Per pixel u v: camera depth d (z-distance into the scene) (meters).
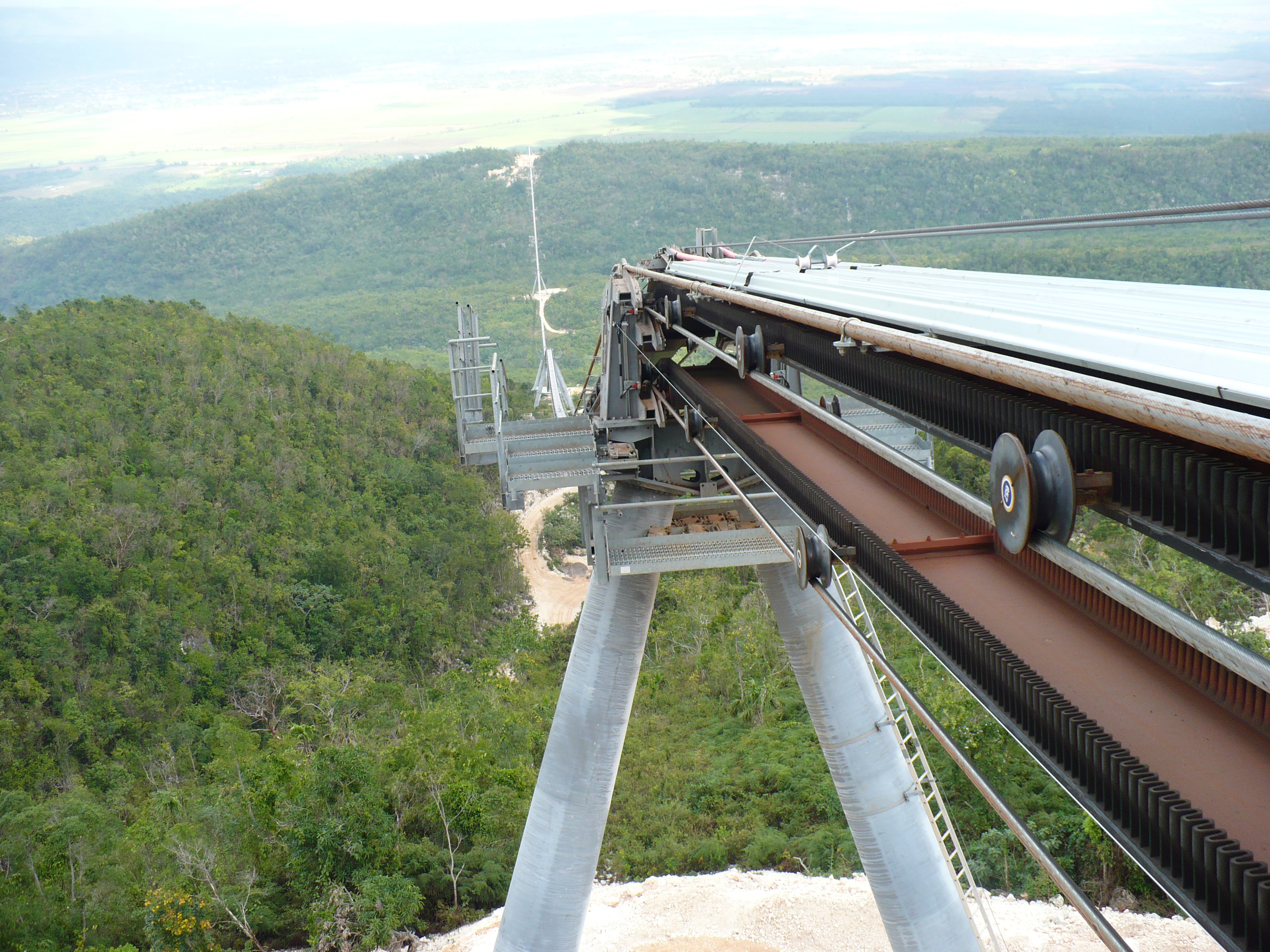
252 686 57.28
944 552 5.34
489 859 28.06
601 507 13.40
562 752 14.33
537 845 14.41
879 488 6.79
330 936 25.91
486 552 76.81
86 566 61.34
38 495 67.06
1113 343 3.54
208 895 26.44
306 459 82.50
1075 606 4.46
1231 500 2.70
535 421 13.93
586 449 13.88
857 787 13.40
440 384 109.56
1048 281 5.43
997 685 3.89
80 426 78.56
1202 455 2.86
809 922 23.11
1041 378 3.34
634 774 32.12
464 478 89.56
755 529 13.11
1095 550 35.22
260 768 31.12
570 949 14.58
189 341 97.44
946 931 13.25
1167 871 2.80
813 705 13.63
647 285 13.52
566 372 168.50
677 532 14.05
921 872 13.31
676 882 25.58
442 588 72.38
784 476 6.84
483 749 31.50
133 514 66.81
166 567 63.94
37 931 28.05
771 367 10.91
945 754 27.25
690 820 28.58
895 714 13.82
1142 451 3.07
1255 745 3.27
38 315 104.69
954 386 4.52
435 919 27.11
